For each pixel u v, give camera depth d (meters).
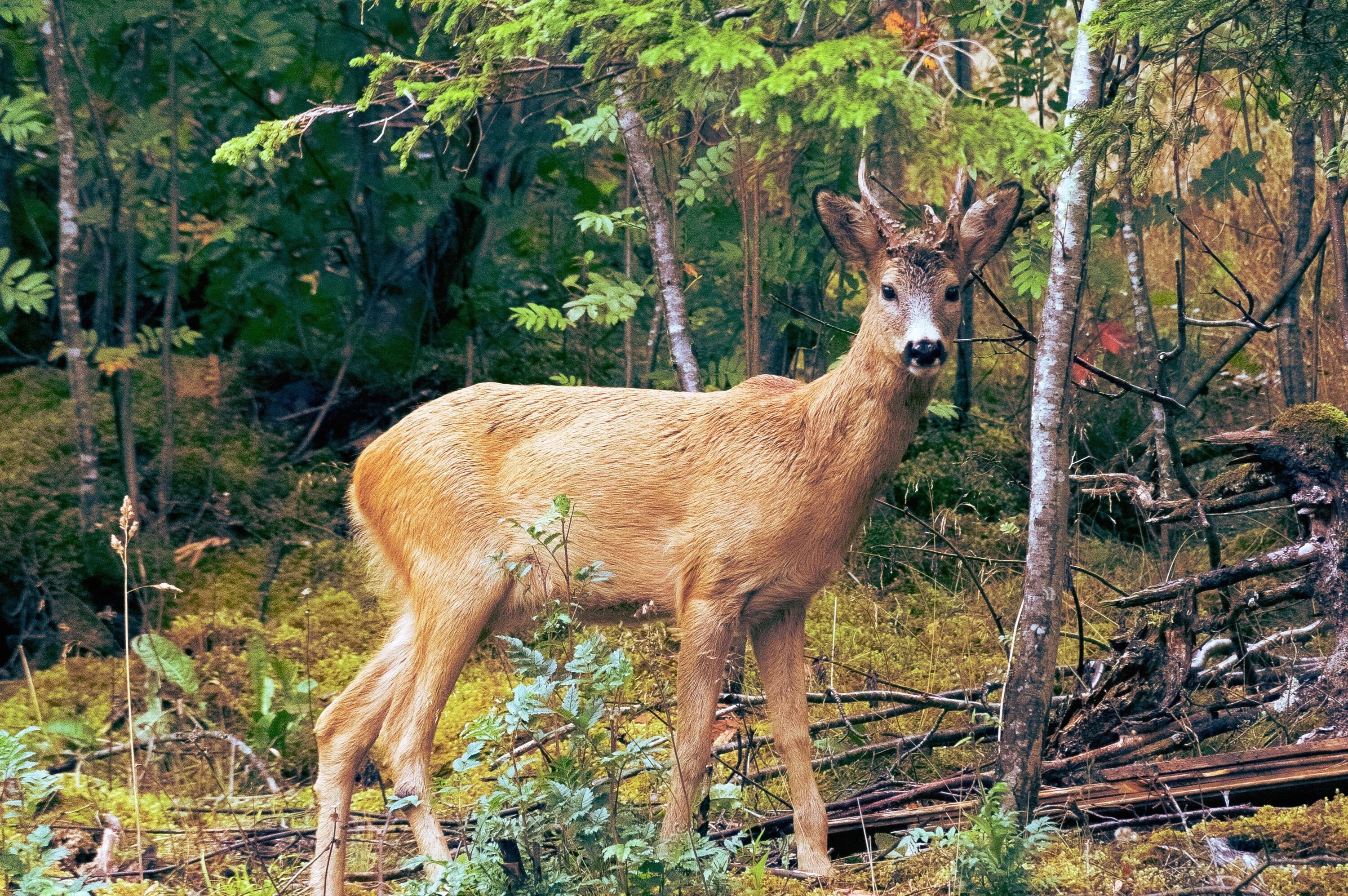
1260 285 16.52
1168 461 13.34
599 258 17.41
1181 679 8.94
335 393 17.30
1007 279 17.98
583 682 6.58
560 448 8.25
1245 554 13.38
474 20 10.22
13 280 14.25
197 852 8.31
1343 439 8.80
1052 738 9.07
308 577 14.03
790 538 7.86
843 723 9.66
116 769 10.00
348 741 8.22
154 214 16.83
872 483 7.89
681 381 11.73
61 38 14.52
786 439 7.98
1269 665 10.45
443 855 7.79
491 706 10.24
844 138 8.41
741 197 12.81
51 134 15.91
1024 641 7.90
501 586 8.23
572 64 10.84
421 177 17.30
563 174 17.59
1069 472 7.95
